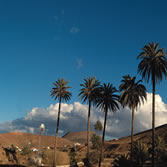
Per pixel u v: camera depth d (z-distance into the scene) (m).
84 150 141.75
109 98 62.03
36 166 73.25
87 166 67.50
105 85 63.28
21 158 78.50
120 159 56.66
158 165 53.31
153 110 42.97
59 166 78.19
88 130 67.75
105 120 61.91
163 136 125.00
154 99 43.66
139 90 54.38
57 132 76.25
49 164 80.19
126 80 55.50
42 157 83.31
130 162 52.03
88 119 68.50
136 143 57.97
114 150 131.88
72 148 157.88
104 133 61.34
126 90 54.59
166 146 87.50
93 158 80.94
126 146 129.75
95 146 136.62
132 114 54.22
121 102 56.06
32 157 78.75
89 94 69.25
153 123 42.03
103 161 79.31
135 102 55.03
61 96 77.81
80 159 85.75
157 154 64.12
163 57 44.22
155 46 45.56
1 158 69.94
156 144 67.31
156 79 44.44
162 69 44.12
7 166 63.16
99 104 62.78
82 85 69.88
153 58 44.47
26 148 88.38
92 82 69.75
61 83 77.31
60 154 85.00
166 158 58.06
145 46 45.81
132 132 52.84
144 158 54.34
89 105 69.75
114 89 62.91
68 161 85.31
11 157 74.38
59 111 77.94
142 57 45.97
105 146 151.25
